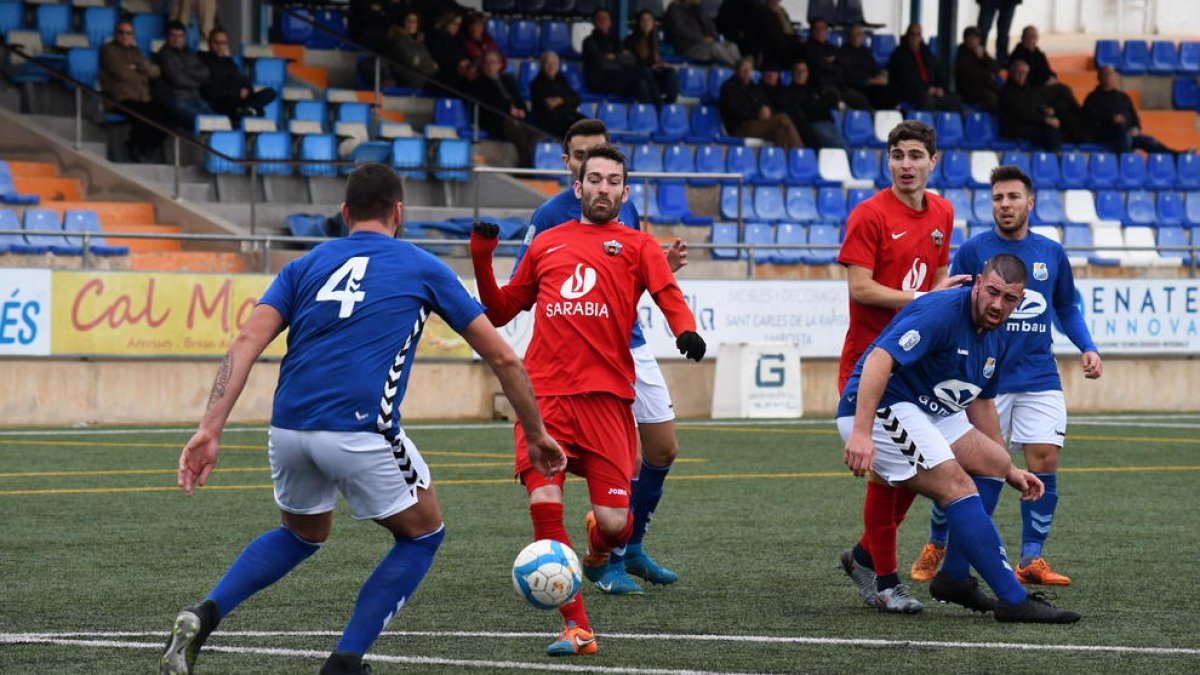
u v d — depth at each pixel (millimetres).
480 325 13875
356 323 13555
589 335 16875
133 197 51594
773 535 24891
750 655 15719
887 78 72875
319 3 67000
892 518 18328
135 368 42594
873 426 17719
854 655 15727
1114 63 80938
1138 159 68250
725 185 59750
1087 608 18688
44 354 41562
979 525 17500
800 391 47469
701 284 47094
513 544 23656
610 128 64062
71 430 40500
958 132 68938
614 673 14781
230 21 61594
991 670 15023
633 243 17062
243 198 53875
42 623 17328
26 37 56188
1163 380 51406
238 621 17469
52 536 24109
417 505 13844
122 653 15633
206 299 43156
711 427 43656
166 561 21844
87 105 54750
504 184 56594
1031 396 21516
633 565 20266
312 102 58625
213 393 13414
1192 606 18828
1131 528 25984
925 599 19438
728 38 71438
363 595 13656
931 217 20047
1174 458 37031
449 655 15688
